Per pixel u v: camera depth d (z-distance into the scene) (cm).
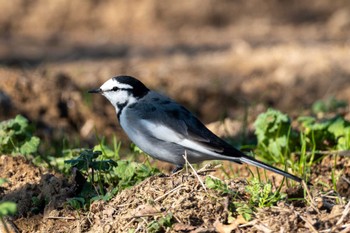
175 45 2622
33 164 1034
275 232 769
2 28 2884
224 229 775
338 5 3114
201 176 880
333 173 1024
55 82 1593
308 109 1639
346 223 779
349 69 2075
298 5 3103
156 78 1931
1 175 1001
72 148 1215
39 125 1454
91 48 2575
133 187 864
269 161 1123
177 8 2973
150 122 970
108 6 2955
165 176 888
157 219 798
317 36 2720
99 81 1892
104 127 1509
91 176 962
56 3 2939
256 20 3003
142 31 2892
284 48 2402
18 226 897
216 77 2033
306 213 802
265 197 823
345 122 1131
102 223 831
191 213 802
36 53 2470
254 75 2066
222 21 2992
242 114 1617
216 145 943
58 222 884
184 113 977
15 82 1512
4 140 1067
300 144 1138
